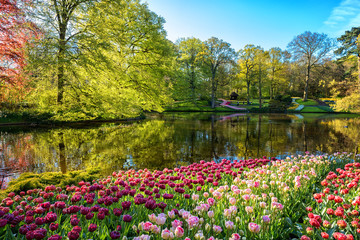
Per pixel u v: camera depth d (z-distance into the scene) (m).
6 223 2.35
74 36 12.91
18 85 7.69
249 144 12.77
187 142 13.23
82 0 13.62
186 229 2.65
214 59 46.28
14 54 6.64
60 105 13.66
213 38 44.59
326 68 51.34
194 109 42.81
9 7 6.11
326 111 39.91
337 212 2.87
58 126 18.66
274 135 15.91
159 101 19.34
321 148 11.82
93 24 13.38
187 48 45.41
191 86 45.75
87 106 13.95
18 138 13.69
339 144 12.88
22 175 5.20
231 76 53.50
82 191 3.77
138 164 8.77
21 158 9.38
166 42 21.69
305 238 2.37
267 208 3.33
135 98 18.03
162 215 2.43
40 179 4.96
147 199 2.99
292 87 64.31
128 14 19.30
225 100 60.44
